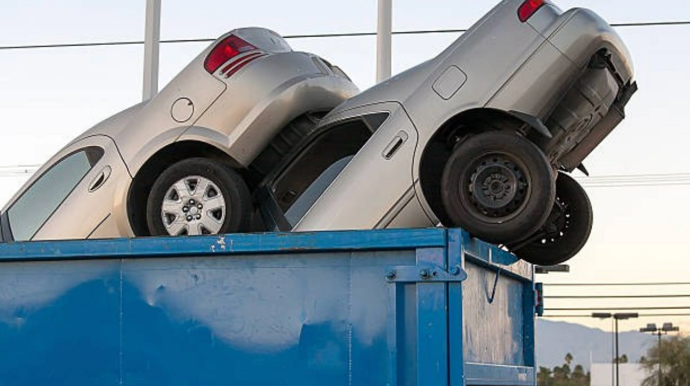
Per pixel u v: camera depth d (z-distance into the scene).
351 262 5.36
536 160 7.38
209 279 5.53
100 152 8.76
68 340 5.68
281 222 8.28
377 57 14.55
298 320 5.38
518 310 7.07
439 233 5.24
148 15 15.39
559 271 8.38
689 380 88.06
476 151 7.50
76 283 5.72
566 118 7.96
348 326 5.32
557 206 8.31
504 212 7.45
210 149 8.65
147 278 5.62
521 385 6.77
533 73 7.67
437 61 7.96
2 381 5.73
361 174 7.88
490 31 7.82
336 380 5.29
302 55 8.74
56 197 8.81
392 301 5.27
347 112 8.21
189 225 8.28
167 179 8.34
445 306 5.20
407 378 5.23
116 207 8.59
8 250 5.78
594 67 7.77
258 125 8.38
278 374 5.37
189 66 8.64
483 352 5.92
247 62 8.51
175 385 5.50
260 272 5.46
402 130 7.86
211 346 5.48
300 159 8.38
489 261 6.03
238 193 8.21
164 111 8.61
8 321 5.77
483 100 7.70
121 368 5.59
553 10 7.84
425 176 7.85
